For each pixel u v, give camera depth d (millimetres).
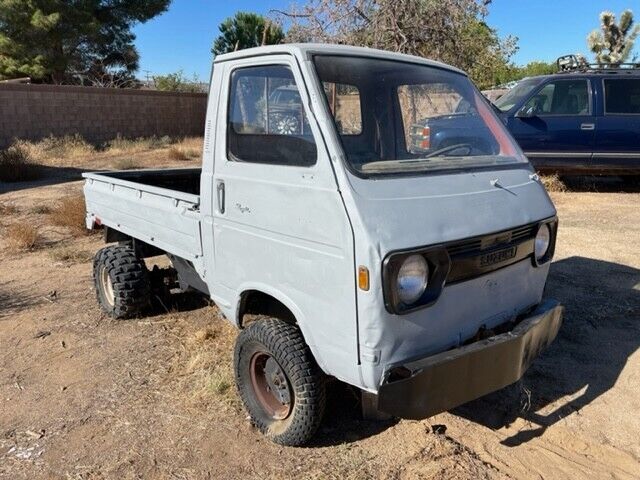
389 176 2994
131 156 17828
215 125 3648
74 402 4023
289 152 3119
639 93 10406
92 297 6039
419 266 2787
